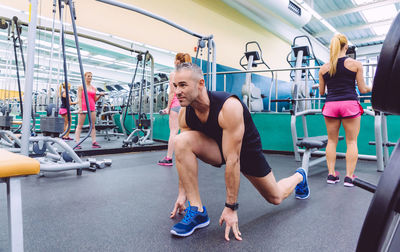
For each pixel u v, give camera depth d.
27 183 1.98
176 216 1.34
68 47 7.12
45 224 1.21
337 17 8.22
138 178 2.20
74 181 2.06
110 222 1.25
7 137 3.42
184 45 5.93
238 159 1.04
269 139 4.12
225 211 1.10
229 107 0.99
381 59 0.43
